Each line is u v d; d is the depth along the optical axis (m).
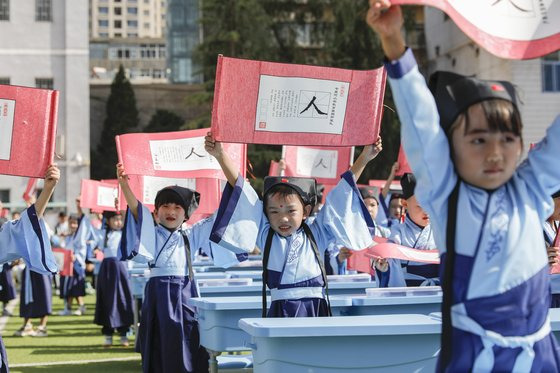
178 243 10.38
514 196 4.36
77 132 46.66
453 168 4.33
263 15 47.66
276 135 7.99
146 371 10.31
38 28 46.78
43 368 13.21
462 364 4.23
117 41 141.88
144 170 10.74
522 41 4.21
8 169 7.91
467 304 4.23
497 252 4.24
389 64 4.15
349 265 12.21
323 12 49.25
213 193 12.33
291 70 7.96
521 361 4.25
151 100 64.06
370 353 6.25
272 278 8.16
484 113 4.17
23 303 17.66
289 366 6.13
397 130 41.22
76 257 22.23
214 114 7.90
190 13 83.38
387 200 17.25
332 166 13.55
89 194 17.22
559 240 8.09
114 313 16.08
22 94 7.94
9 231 8.02
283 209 8.18
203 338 8.68
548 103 41.84
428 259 9.52
